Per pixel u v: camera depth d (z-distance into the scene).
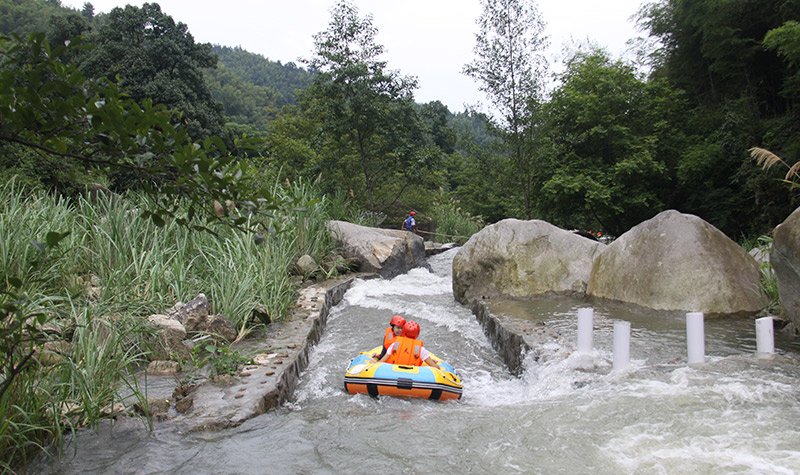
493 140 23.27
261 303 8.95
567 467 3.73
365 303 11.88
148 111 2.31
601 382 5.51
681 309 8.84
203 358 6.77
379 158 21.61
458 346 8.73
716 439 3.91
